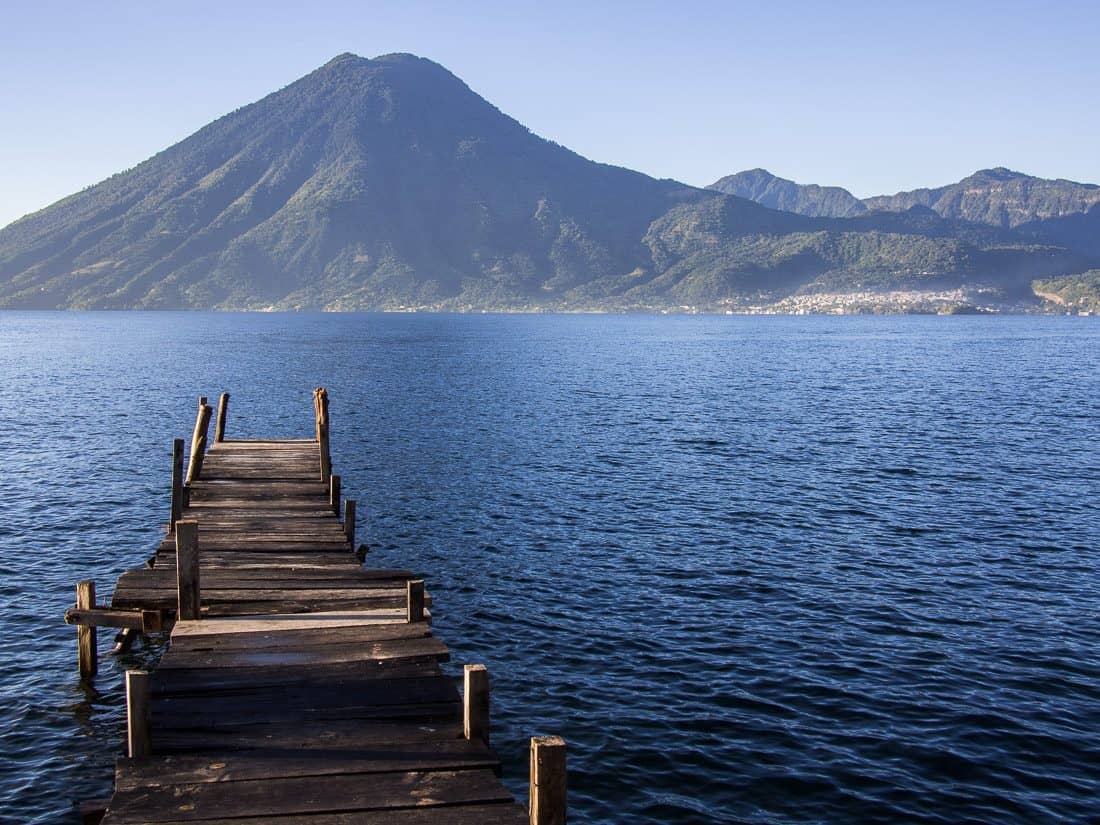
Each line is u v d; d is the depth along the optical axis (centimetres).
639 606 2170
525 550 2662
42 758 1470
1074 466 4025
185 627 1440
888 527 2936
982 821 1288
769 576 2409
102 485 3569
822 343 16512
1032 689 1705
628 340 17300
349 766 1010
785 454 4338
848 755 1463
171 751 1041
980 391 7450
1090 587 2317
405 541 2758
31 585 2330
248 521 2206
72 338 16875
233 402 6356
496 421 5450
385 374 8856
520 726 1552
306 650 1339
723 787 1373
